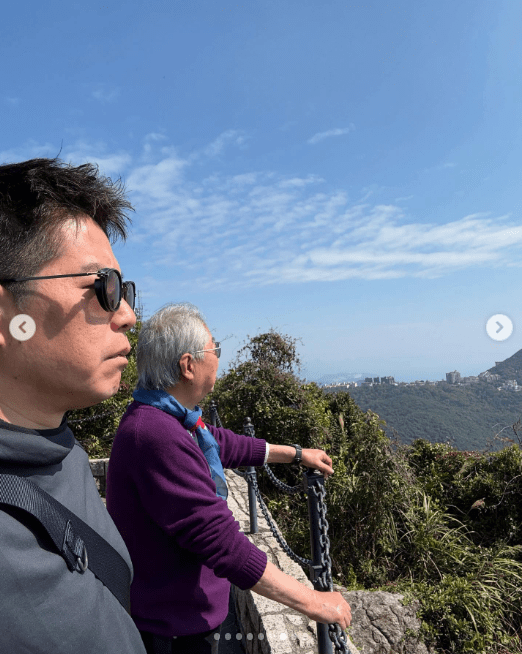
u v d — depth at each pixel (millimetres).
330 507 5160
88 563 475
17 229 453
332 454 6441
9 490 411
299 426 6496
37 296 451
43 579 393
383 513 5195
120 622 494
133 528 1383
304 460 1907
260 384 6785
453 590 4117
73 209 488
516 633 4070
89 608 438
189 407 1595
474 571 4828
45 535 426
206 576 1481
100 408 7133
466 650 3596
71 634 404
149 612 1380
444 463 6637
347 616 1467
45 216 463
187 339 1497
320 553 1718
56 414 512
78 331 465
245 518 4238
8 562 370
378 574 4738
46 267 459
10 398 474
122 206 618
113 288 496
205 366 1545
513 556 5363
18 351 454
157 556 1380
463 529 5742
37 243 456
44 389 473
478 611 3936
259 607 2748
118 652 471
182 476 1315
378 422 6023
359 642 3553
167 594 1386
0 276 446
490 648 3762
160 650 1359
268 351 8234
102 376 495
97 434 7098
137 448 1339
